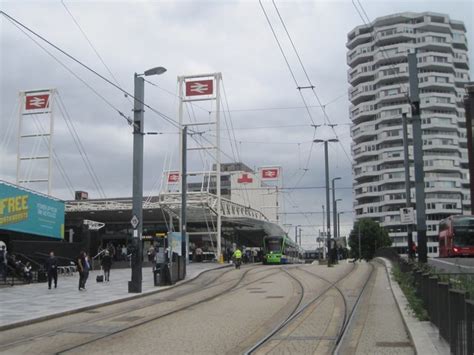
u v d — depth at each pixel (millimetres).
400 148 124125
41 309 18016
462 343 8062
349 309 17266
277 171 100250
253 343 11742
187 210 56656
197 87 61625
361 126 130500
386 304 18500
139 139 26156
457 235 41500
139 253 24859
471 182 62500
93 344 11852
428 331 11867
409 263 21656
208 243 73188
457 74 129125
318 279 30625
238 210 66312
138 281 24469
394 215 123875
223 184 106625
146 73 26312
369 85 129375
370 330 13227
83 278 25578
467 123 63969
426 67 124875
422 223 20125
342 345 11352
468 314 7559
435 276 12656
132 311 18219
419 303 14703
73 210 59188
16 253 32156
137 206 25438
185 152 39062
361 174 130625
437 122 123312
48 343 12055
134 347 11422
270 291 24328
